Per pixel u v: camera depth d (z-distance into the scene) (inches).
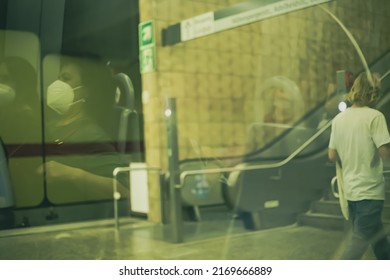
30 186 130.1
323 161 208.8
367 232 136.4
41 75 124.9
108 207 145.0
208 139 207.3
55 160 131.9
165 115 170.7
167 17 176.7
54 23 123.6
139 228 149.8
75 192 137.1
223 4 181.9
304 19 232.2
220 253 142.3
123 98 146.1
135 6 148.3
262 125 219.9
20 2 118.6
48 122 129.3
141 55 158.1
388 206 153.7
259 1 170.6
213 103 207.9
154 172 164.9
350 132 138.2
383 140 135.0
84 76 131.0
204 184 194.2
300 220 183.5
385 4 255.4
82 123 134.0
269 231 172.2
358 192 136.9
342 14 242.4
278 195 195.8
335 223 174.6
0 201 126.5
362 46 246.5
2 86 121.6
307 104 231.9
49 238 125.0
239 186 193.8
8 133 125.6
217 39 208.2
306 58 234.8
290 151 219.6
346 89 190.7
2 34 118.6
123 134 147.2
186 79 196.1
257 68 221.3
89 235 131.6
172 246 144.5
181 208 169.6
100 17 132.1
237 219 185.0
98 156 139.9
